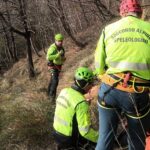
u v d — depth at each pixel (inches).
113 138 106.3
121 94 98.7
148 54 96.9
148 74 97.3
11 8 494.0
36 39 633.0
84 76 136.7
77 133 136.7
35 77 487.2
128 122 103.9
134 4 101.3
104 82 101.7
